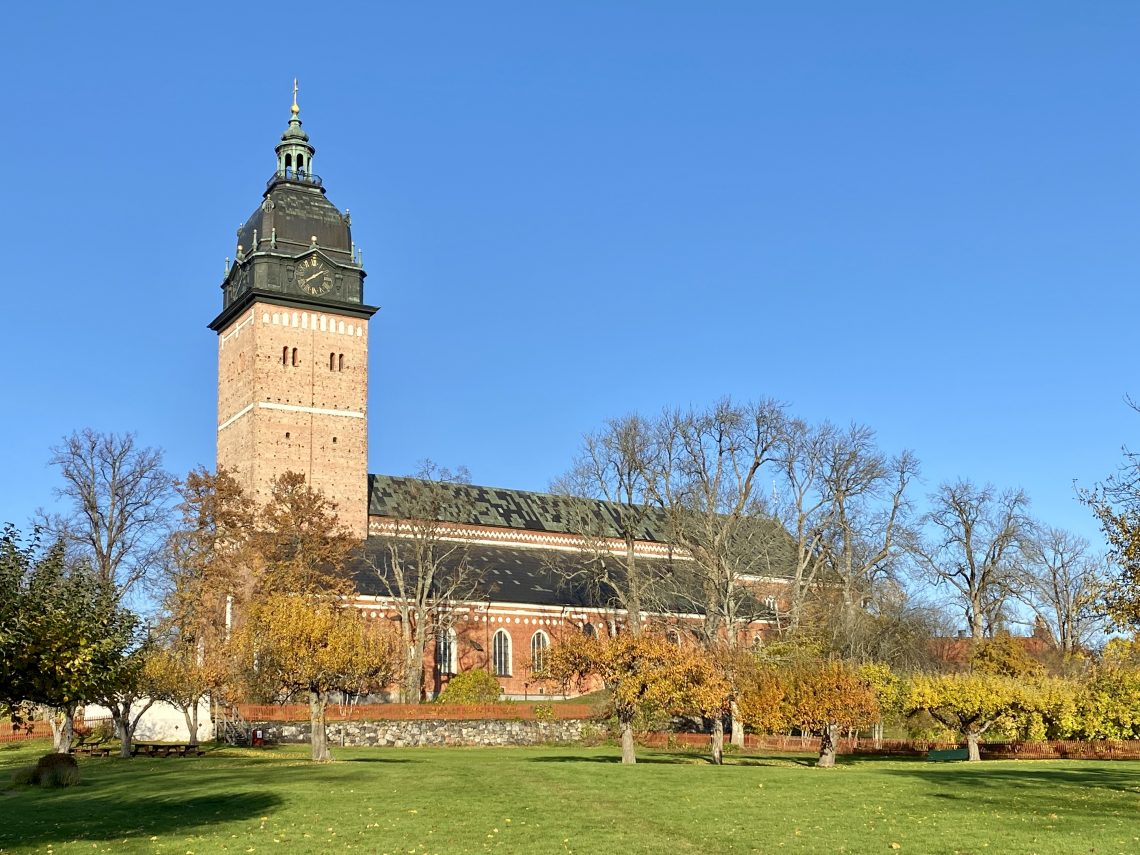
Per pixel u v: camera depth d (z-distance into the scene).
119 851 30.86
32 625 32.81
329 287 110.50
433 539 103.62
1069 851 30.42
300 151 112.31
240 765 55.94
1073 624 107.25
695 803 39.34
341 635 57.97
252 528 90.56
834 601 90.19
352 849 30.88
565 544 124.75
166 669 66.12
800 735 81.50
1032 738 74.56
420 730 77.06
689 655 60.34
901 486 94.06
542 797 40.50
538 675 62.59
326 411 109.31
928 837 32.56
